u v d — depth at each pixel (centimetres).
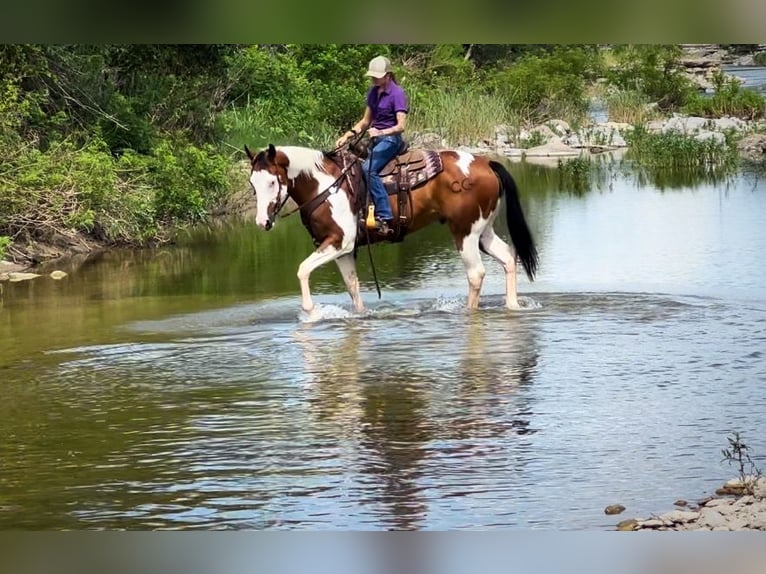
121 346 1284
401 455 899
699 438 923
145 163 2198
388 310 1424
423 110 3631
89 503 820
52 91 2267
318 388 1089
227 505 809
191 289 1623
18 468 895
